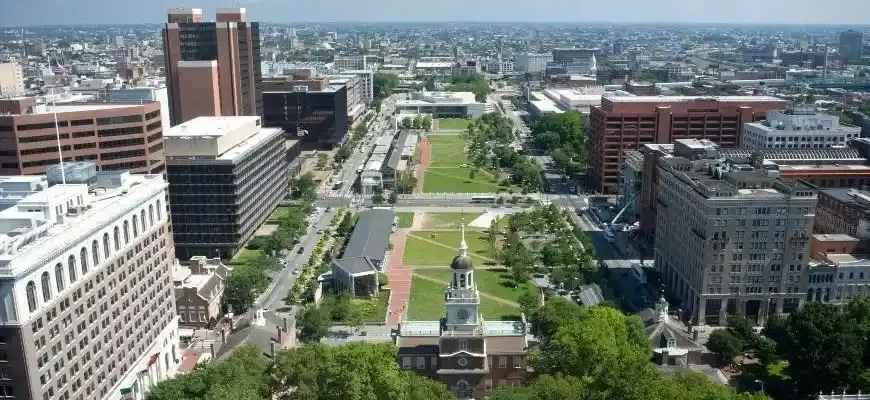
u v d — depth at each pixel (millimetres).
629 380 147000
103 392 171750
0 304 138875
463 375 184875
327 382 151125
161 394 147375
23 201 162500
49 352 149750
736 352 199000
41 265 145875
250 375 151500
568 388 145375
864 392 181625
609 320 184375
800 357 188000
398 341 192875
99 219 169875
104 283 171625
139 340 191375
